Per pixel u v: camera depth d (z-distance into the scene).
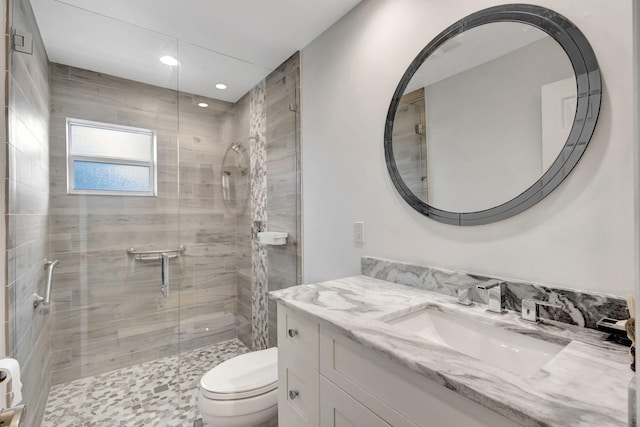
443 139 1.24
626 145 0.79
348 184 1.71
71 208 2.09
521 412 0.51
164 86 2.41
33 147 1.61
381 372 0.79
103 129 2.19
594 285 0.85
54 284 2.03
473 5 1.15
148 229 2.38
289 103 2.16
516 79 1.02
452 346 1.05
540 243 0.96
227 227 2.68
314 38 1.95
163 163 2.43
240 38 1.94
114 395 2.01
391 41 1.46
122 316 2.28
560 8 0.92
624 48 0.80
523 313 0.94
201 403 1.41
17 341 1.31
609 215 0.82
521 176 1.00
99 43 1.93
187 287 2.52
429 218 1.29
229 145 2.60
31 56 1.57
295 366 1.12
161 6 1.62
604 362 0.67
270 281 2.34
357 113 1.65
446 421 0.64
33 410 1.54
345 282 1.43
